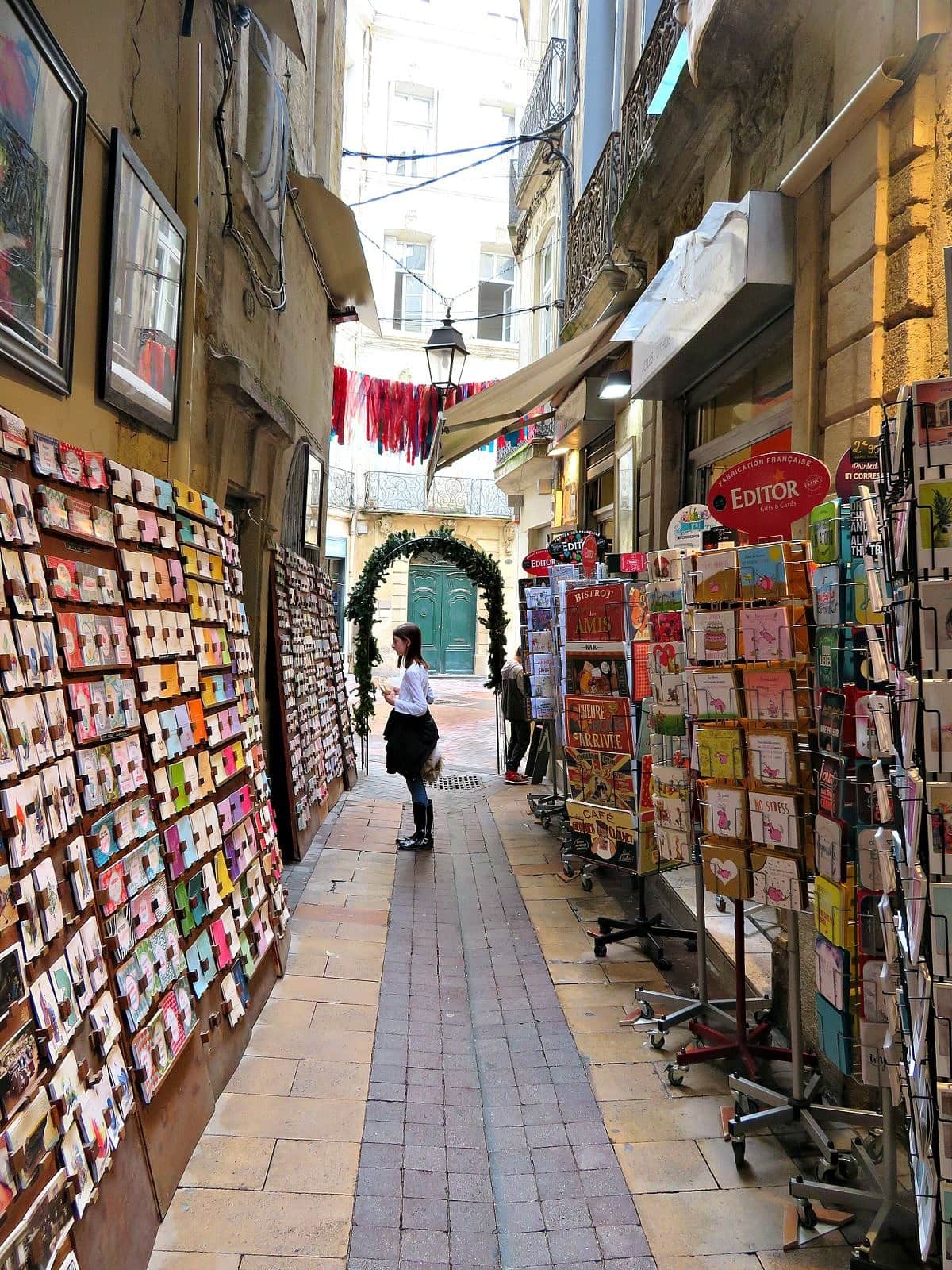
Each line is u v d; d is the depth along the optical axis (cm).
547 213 1333
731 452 553
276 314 591
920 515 156
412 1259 213
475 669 2316
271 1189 234
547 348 1361
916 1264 210
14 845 159
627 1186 247
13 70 198
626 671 430
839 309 351
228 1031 296
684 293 505
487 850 627
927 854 154
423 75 2155
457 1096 295
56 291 230
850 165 340
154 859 240
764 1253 220
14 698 169
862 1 337
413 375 2173
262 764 402
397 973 396
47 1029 161
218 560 360
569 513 1138
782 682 271
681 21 515
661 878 511
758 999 345
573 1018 357
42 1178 154
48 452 207
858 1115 260
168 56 346
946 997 151
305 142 698
